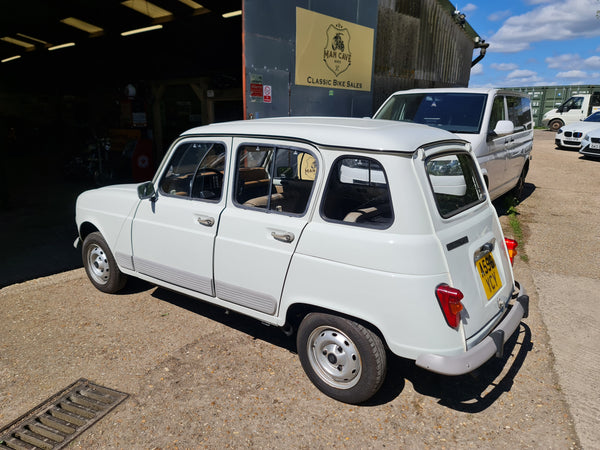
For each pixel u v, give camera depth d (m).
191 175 3.70
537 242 6.52
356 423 2.88
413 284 2.56
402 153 2.65
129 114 12.52
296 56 7.36
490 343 2.72
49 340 3.85
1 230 7.11
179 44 11.91
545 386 3.26
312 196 2.96
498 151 6.89
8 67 16.25
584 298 4.67
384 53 10.49
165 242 3.84
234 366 3.49
